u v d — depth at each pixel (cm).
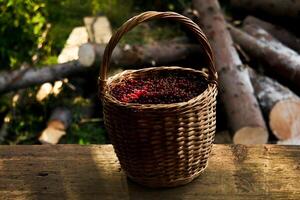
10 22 322
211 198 130
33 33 331
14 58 334
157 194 132
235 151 150
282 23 381
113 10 416
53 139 303
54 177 142
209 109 125
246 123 269
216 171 141
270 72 328
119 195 133
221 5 452
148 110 117
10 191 136
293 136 286
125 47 337
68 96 338
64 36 351
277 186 134
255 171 140
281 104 283
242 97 282
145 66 345
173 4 440
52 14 347
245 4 396
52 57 346
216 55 314
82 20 369
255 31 364
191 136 123
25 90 337
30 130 317
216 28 335
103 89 127
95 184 138
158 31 416
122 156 129
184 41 382
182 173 130
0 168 146
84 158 150
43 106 328
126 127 121
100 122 324
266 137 274
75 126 315
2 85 319
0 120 332
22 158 151
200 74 138
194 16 363
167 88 135
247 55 340
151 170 127
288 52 324
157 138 121
